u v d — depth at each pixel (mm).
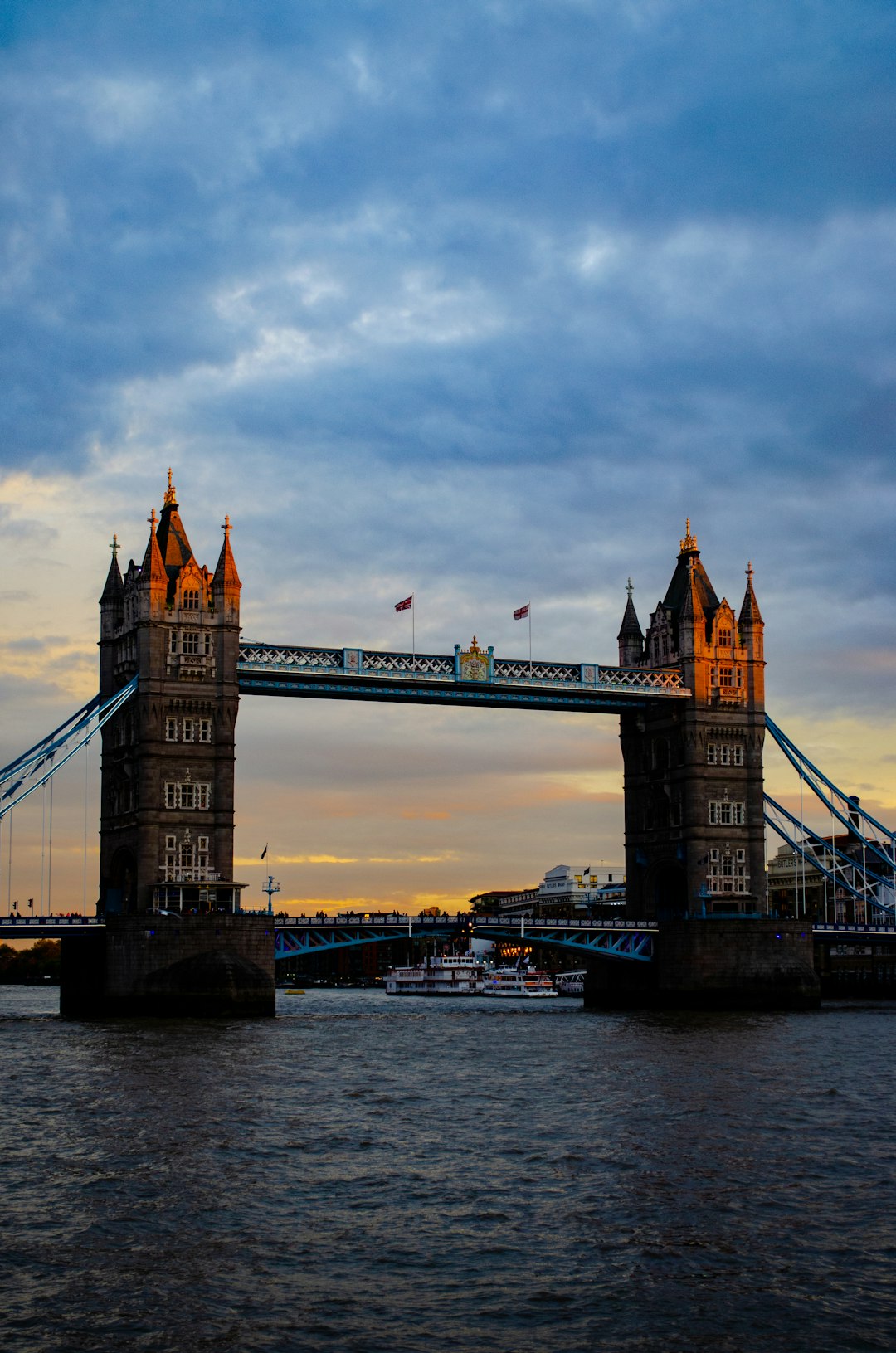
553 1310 42906
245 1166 60000
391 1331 41219
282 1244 48719
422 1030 130625
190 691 151750
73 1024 131875
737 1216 52312
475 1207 53500
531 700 170125
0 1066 93812
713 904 175750
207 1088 83312
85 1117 71812
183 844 150375
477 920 162875
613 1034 126000
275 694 159125
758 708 180000
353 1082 87000
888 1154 63000
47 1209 52844
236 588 154625
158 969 142500
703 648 177500
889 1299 43844
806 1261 47250
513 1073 92188
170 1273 45781
